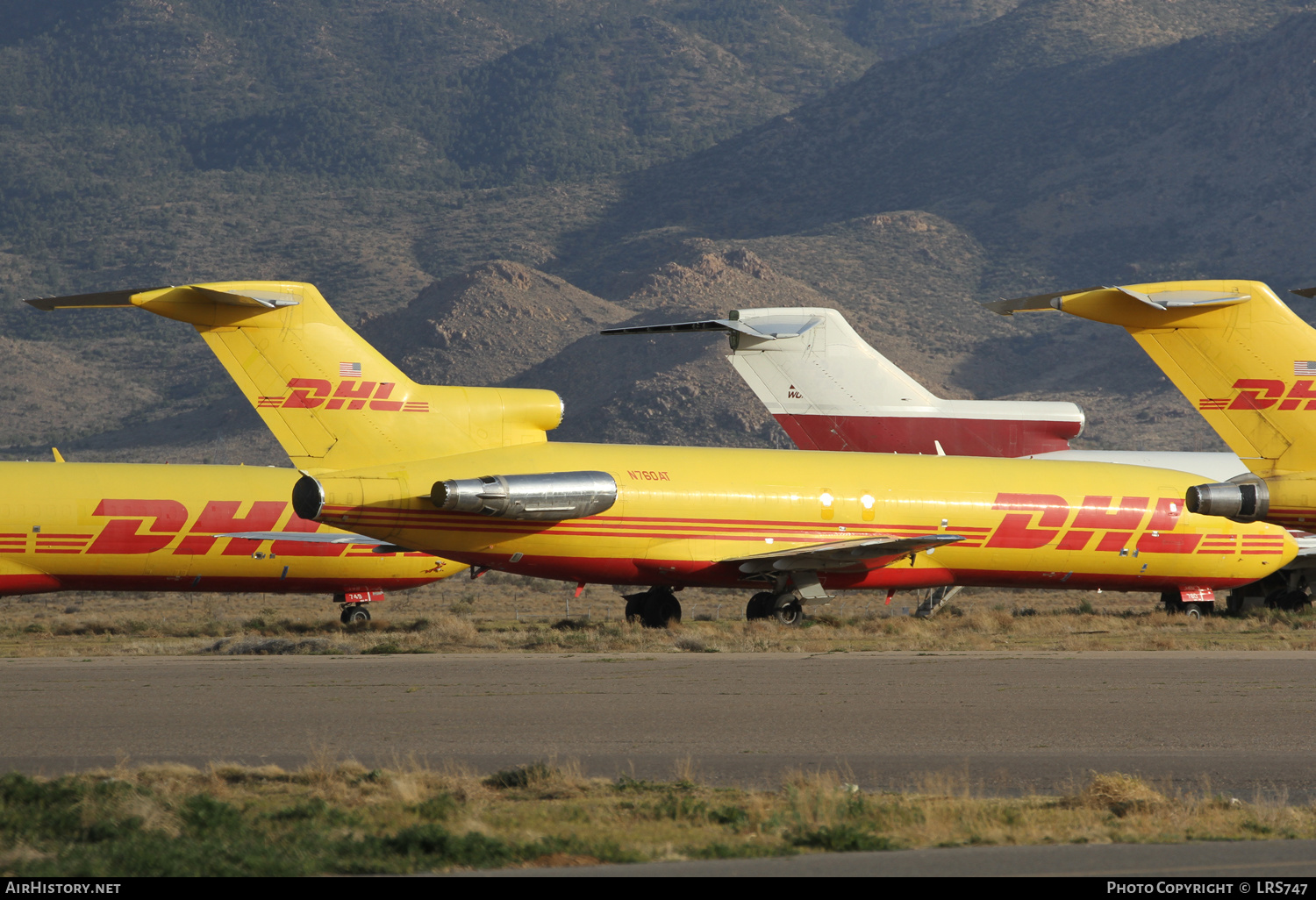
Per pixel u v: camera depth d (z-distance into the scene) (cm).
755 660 11875
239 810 5459
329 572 17225
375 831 5175
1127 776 6419
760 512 15362
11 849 4684
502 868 4550
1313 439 10844
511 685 9950
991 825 5278
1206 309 10769
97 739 7612
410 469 13875
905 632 14862
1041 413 18438
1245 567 17500
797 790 5853
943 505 16188
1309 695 9456
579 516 14500
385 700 9138
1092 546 16838
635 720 8300
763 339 17712
